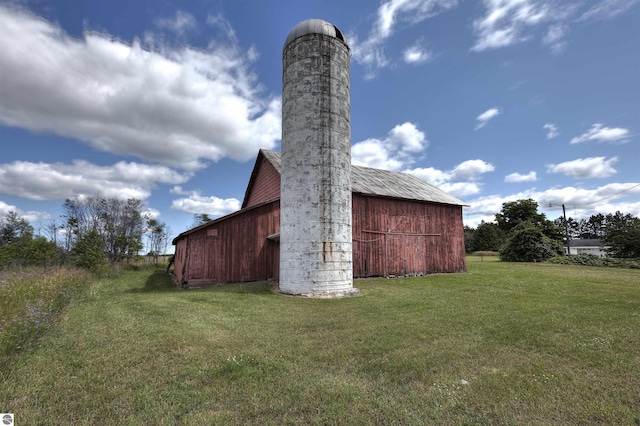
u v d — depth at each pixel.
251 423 3.16
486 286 12.62
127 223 35.72
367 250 15.85
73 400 3.54
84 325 6.52
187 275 13.09
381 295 10.52
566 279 14.88
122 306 8.52
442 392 3.76
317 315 7.65
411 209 17.70
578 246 53.28
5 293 8.86
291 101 11.43
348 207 11.44
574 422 3.20
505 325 6.63
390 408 3.41
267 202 14.94
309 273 10.48
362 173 19.12
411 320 7.07
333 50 11.52
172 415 3.27
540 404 3.51
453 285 12.96
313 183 10.84
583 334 6.00
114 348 5.12
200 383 3.99
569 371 4.36
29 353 4.84
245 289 11.59
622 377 4.18
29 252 19.52
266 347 5.30
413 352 5.05
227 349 5.16
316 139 11.01
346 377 4.20
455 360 4.75
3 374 4.09
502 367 4.50
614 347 5.29
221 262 13.71
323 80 11.27
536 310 8.07
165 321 6.86
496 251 56.16
